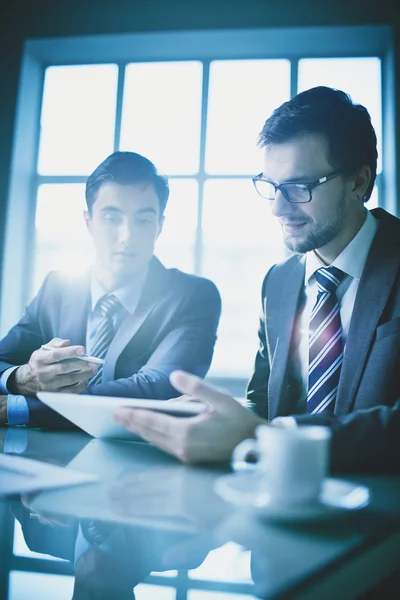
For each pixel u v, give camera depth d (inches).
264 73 139.6
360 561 17.3
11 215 136.9
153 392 63.5
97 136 144.6
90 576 15.1
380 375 44.6
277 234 136.0
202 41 134.2
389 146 126.4
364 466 29.4
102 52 141.0
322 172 50.7
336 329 51.2
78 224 143.9
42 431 43.5
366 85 135.0
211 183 138.9
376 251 49.0
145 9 132.9
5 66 137.3
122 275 74.5
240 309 135.6
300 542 17.8
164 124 142.2
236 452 24.0
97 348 73.2
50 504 21.8
